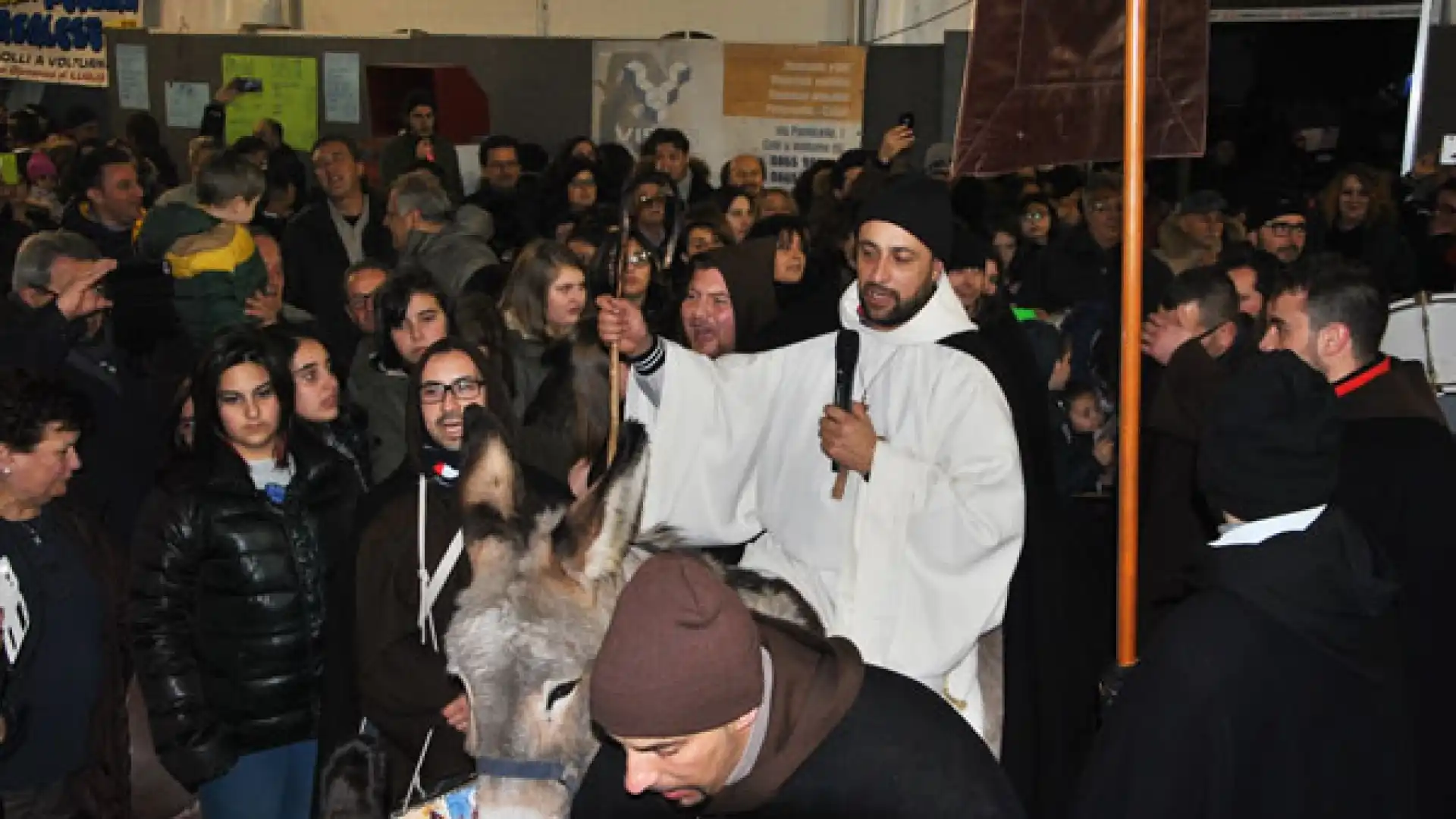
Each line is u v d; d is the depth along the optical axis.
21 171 11.12
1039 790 3.92
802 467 3.88
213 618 3.89
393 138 11.14
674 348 3.89
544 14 14.62
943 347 3.81
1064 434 5.97
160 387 5.12
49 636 3.78
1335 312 4.02
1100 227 8.00
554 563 2.84
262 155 10.52
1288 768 2.67
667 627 2.14
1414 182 9.68
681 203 6.09
